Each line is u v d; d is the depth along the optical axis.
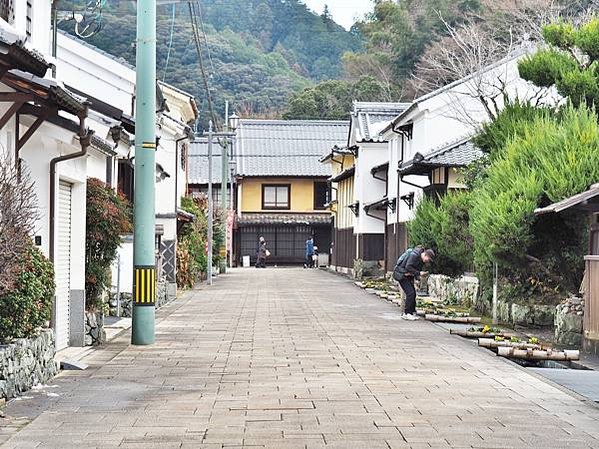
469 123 28.14
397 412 8.83
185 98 35.66
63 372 11.63
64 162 13.35
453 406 9.22
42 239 12.58
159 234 26.59
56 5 16.67
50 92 9.91
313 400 9.51
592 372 12.34
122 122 19.17
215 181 63.19
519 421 8.44
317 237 63.09
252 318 20.50
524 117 20.92
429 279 29.78
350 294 30.05
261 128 65.69
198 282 37.59
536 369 12.60
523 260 18.41
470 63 30.38
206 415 8.66
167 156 30.36
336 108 70.44
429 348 14.61
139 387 10.41
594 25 20.16
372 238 43.78
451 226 24.02
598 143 17.31
